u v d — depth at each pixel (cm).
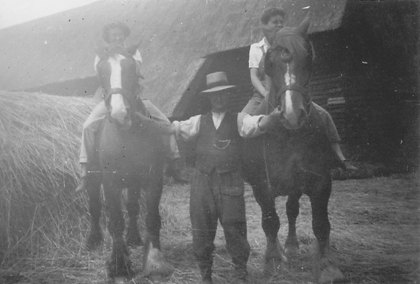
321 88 1170
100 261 460
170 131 412
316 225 383
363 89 1159
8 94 593
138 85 452
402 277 384
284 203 729
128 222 574
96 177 491
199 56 1316
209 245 375
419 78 1259
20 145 514
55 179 522
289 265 430
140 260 472
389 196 761
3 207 477
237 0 1450
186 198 823
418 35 1306
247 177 429
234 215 368
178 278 404
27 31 2184
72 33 1975
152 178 438
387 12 1280
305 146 379
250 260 450
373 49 1234
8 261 459
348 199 741
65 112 594
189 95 1217
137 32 1639
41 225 502
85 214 539
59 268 443
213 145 376
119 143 425
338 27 1074
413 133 1171
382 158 1132
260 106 436
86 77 1602
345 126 1130
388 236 525
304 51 369
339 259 440
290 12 1199
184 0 1664
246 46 1241
